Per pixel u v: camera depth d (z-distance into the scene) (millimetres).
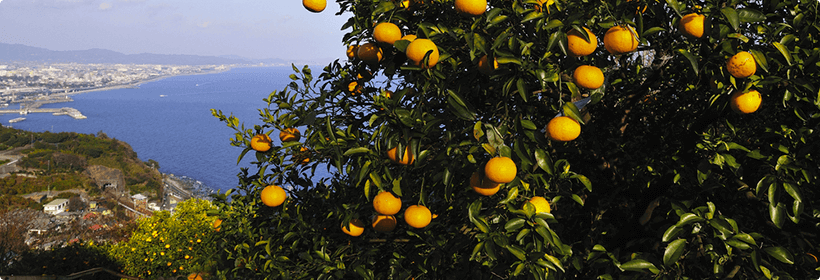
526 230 1470
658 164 2426
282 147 2293
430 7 1777
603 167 2691
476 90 1788
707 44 1515
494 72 1393
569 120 1343
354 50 2057
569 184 1923
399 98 1462
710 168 1791
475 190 1438
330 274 2305
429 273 2354
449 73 1635
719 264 1797
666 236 1581
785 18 1568
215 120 131000
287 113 2426
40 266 5672
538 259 1475
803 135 1653
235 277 2994
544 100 2148
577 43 1354
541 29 1362
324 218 2611
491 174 1286
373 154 1660
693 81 2115
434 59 1440
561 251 1456
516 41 1345
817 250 1963
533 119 2201
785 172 1605
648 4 1468
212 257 3285
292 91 2510
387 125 1507
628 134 2900
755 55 1396
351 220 2229
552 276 1570
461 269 2420
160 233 6438
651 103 2779
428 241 2262
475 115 1376
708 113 2039
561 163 1812
